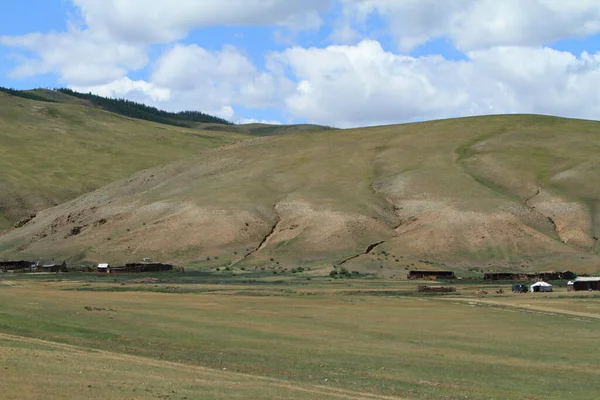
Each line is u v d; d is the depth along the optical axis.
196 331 54.38
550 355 50.28
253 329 57.56
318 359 45.34
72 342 45.28
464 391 37.22
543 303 87.25
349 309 76.94
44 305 61.81
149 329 53.47
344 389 35.69
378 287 111.31
